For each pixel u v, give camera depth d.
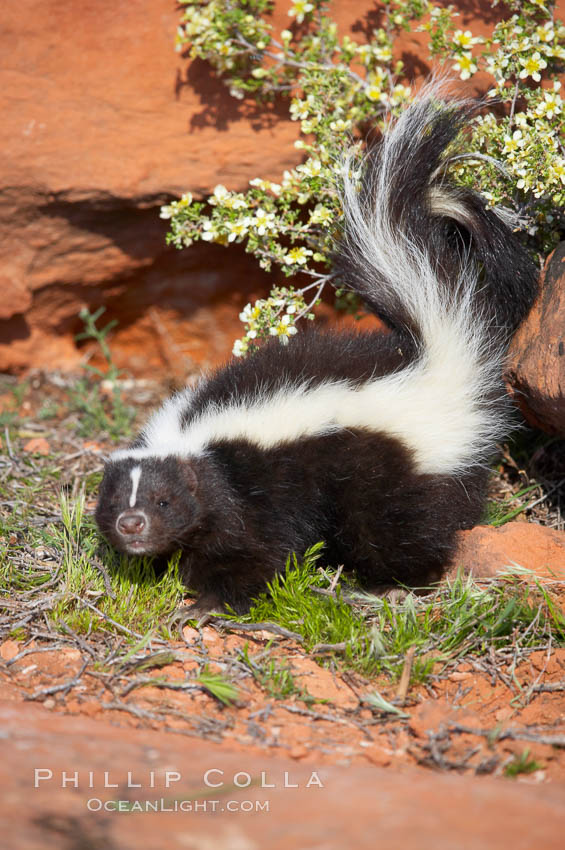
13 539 7.90
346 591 7.50
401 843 3.39
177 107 9.46
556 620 6.45
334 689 6.03
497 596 6.85
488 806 3.85
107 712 5.55
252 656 6.40
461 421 7.67
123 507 7.07
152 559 7.59
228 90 9.35
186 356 11.49
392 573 7.64
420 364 7.71
